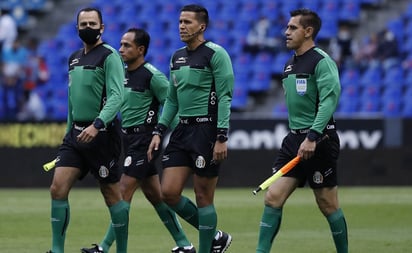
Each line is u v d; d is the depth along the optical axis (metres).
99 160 30.56
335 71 29.28
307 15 29.67
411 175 66.62
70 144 30.64
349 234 41.47
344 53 83.69
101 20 30.67
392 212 49.94
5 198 57.69
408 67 83.25
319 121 28.77
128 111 34.84
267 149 66.69
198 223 32.47
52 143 66.69
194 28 30.39
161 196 33.41
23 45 91.06
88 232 42.16
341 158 66.81
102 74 30.38
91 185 66.69
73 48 89.56
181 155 30.81
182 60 30.73
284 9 89.94
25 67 83.25
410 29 87.44
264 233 29.73
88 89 30.39
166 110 31.98
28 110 81.00
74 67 30.67
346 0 89.50
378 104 81.50
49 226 43.97
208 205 30.77
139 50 34.84
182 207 32.00
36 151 66.62
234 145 68.00
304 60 29.67
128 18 91.31
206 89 30.44
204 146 30.38
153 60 86.94
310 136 28.70
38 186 66.50
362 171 66.69
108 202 31.45
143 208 51.53
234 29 88.00
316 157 29.72
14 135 66.69
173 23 90.00
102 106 30.55
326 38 87.50
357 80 82.19
